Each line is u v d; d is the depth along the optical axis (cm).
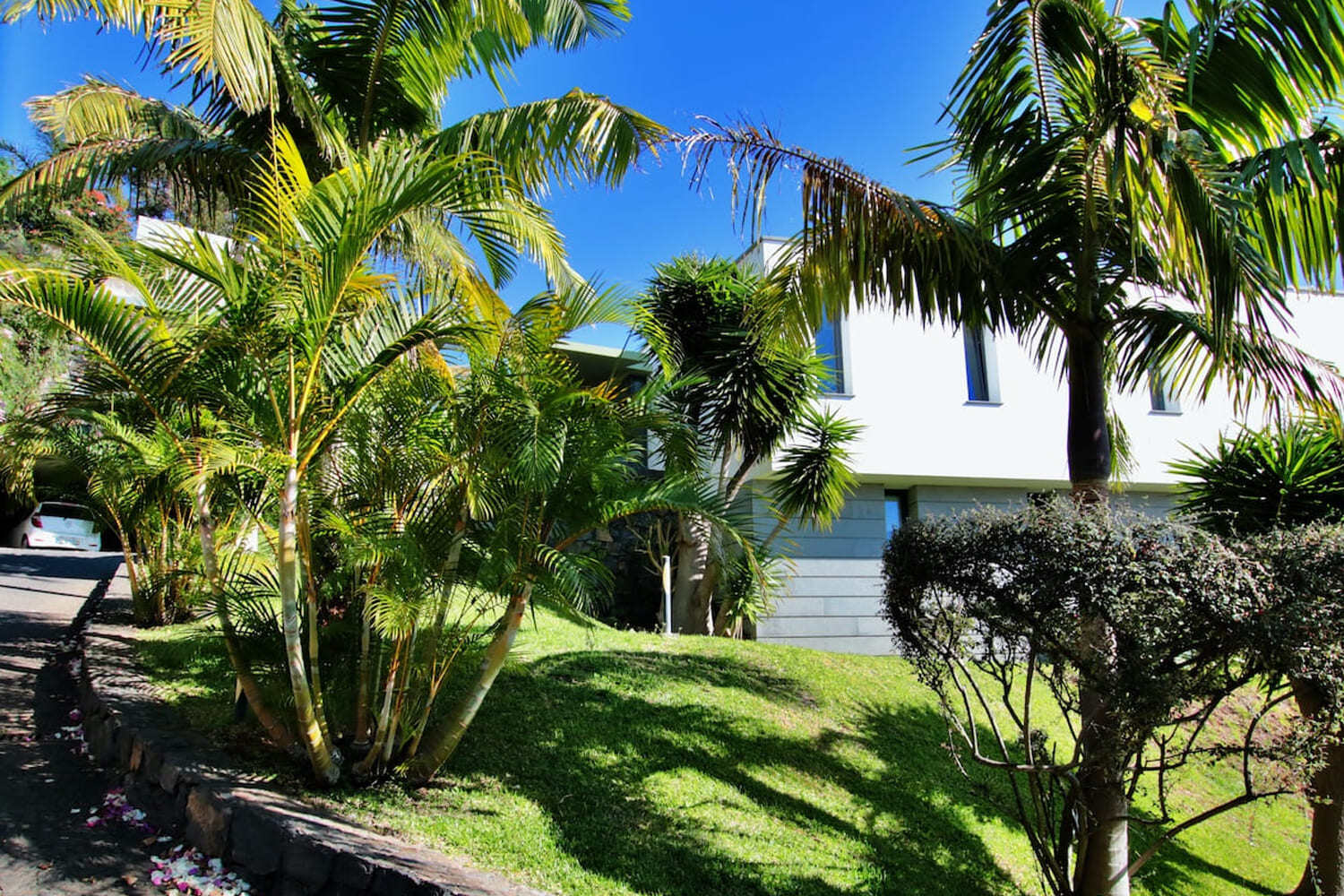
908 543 430
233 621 429
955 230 441
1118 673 338
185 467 350
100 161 559
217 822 335
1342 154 397
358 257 346
